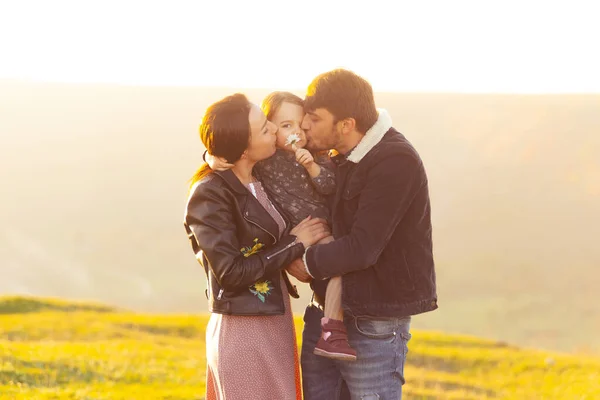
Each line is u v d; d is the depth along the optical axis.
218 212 4.25
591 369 21.81
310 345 4.76
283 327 4.53
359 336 4.41
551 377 20.80
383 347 4.39
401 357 4.46
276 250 4.29
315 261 4.25
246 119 4.21
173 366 15.18
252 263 4.23
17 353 13.15
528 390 18.92
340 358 4.34
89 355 14.82
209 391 4.75
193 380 13.46
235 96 4.30
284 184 4.48
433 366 22.88
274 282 4.44
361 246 4.15
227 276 4.20
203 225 4.25
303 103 4.42
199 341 25.31
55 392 10.50
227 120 4.20
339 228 4.37
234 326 4.42
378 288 4.30
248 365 4.38
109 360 14.50
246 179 4.45
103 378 12.33
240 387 4.39
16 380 10.98
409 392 15.85
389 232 4.18
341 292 4.38
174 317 31.06
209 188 4.27
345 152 4.36
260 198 4.44
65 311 31.66
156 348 18.97
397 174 4.15
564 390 18.78
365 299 4.30
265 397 4.41
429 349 25.36
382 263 4.29
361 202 4.21
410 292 4.30
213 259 4.22
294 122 4.38
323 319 4.41
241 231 4.34
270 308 4.38
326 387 4.74
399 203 4.17
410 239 4.29
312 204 4.49
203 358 17.45
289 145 4.39
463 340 27.50
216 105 4.26
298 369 4.73
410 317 4.56
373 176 4.18
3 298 33.75
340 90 4.20
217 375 4.48
